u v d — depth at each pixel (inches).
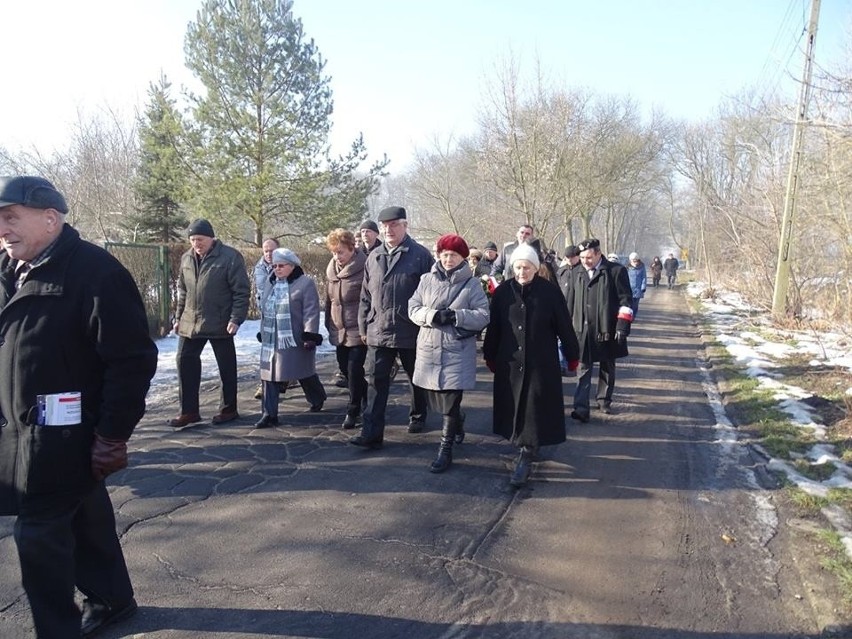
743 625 122.8
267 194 678.5
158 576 133.0
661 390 343.0
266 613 120.5
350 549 147.6
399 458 212.7
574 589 134.6
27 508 96.3
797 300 644.7
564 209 1158.3
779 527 168.2
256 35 660.1
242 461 205.8
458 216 1213.1
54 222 97.8
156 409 269.1
